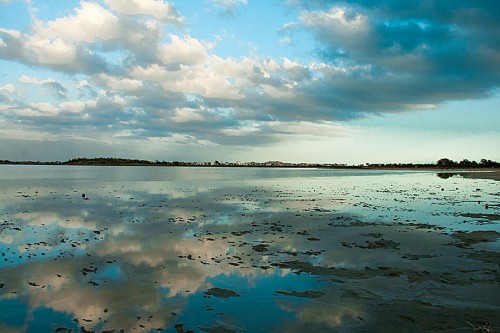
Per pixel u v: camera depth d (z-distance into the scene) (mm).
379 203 25969
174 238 13812
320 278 9336
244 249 12258
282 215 19781
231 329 6625
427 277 9352
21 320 6895
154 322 6879
